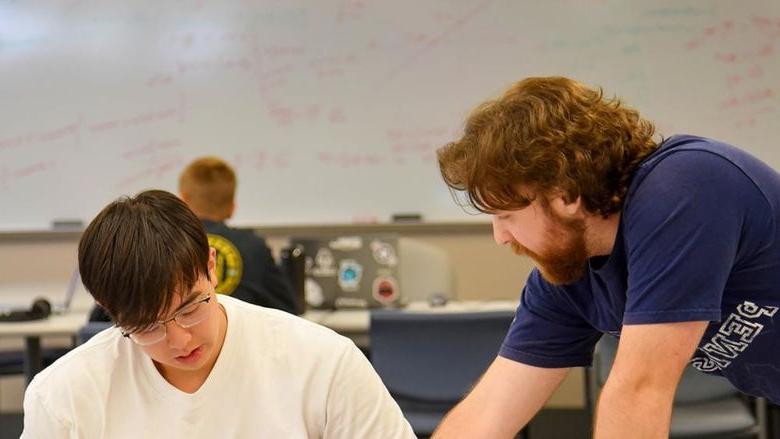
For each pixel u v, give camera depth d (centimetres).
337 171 429
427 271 379
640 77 413
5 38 434
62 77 435
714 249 113
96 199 438
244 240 294
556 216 117
